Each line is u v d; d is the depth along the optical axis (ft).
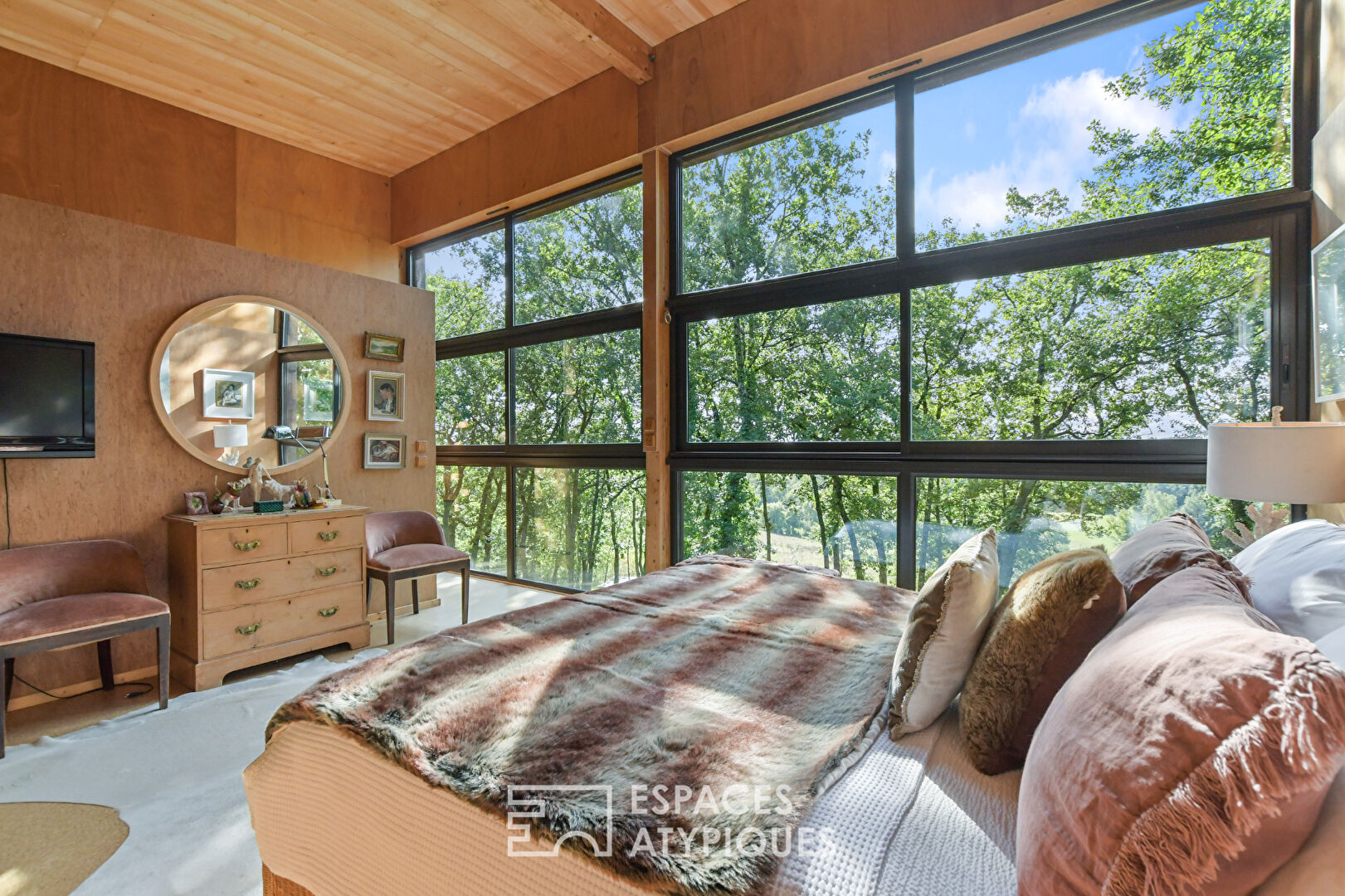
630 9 10.78
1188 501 7.77
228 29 10.83
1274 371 7.22
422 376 13.94
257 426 11.03
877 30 9.46
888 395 9.91
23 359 8.02
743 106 10.72
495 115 13.92
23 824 5.52
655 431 11.90
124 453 9.34
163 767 6.56
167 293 9.89
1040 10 8.19
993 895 2.31
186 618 9.01
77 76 11.68
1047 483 8.68
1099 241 8.15
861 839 2.58
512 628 5.21
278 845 3.77
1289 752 1.58
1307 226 6.98
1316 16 6.94
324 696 3.88
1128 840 1.79
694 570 7.52
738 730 3.43
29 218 8.49
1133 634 2.56
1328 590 3.23
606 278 13.19
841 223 10.36
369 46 11.48
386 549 11.65
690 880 2.35
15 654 6.83
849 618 5.59
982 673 3.40
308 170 15.11
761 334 11.18
